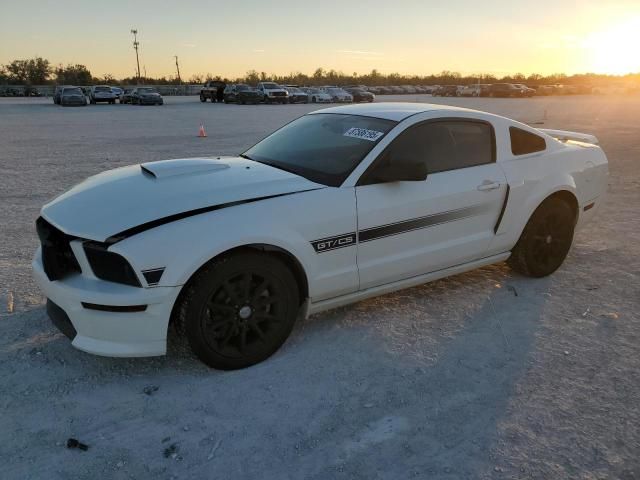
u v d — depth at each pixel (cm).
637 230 629
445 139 405
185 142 1585
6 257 509
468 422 283
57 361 328
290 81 10725
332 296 362
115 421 277
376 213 359
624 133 1812
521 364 339
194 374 320
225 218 306
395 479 244
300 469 248
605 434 275
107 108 3709
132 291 287
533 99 5309
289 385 312
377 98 5794
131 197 320
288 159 396
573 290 453
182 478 241
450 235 404
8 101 5197
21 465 244
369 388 311
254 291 321
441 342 364
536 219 454
